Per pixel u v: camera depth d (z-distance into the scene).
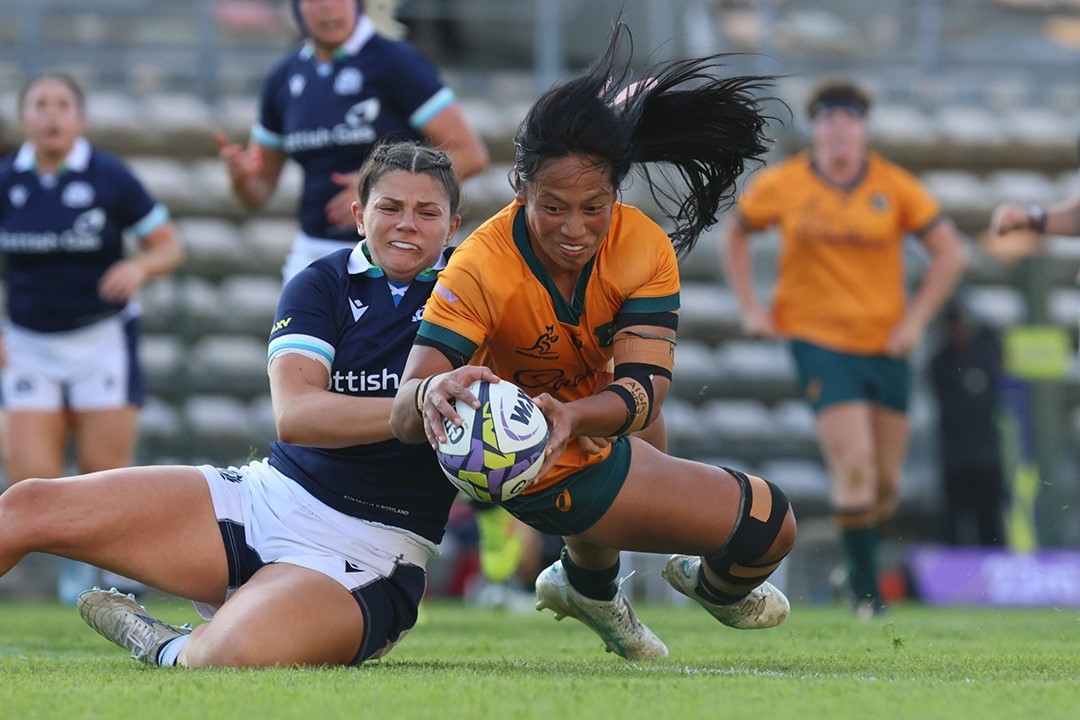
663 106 13.30
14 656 16.00
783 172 29.06
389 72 22.34
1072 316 51.50
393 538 13.78
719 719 9.27
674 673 13.08
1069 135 57.97
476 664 14.22
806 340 28.00
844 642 18.62
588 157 11.77
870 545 27.23
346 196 22.25
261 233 52.41
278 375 13.67
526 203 12.34
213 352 49.06
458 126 22.59
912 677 12.62
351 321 13.91
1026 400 41.22
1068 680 12.25
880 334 27.94
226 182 52.94
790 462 49.09
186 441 41.88
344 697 10.12
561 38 55.56
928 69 59.41
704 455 48.53
